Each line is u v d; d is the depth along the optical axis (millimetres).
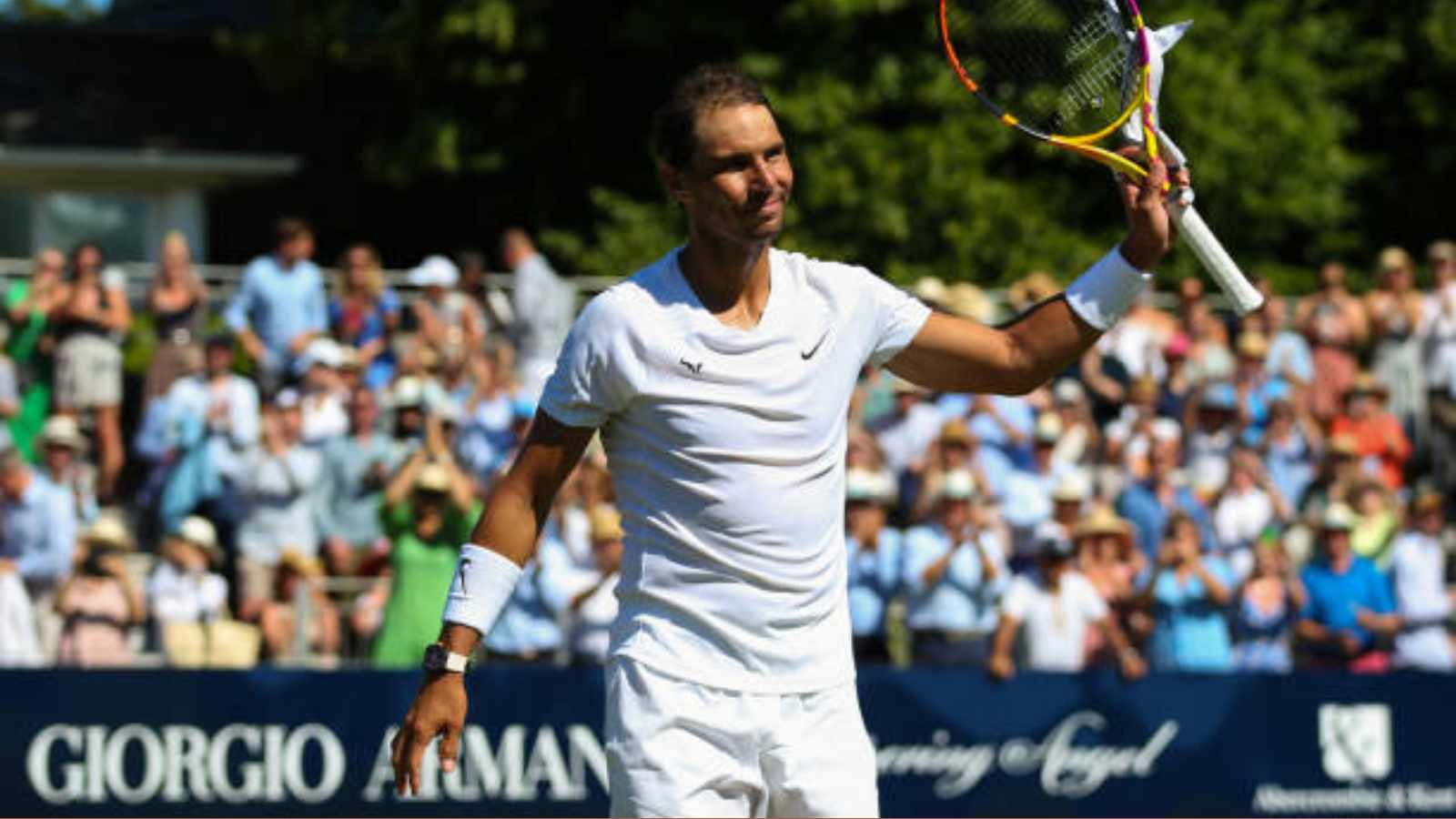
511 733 23734
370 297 28328
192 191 44344
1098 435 28062
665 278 9086
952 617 24844
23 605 23812
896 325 9320
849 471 25344
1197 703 25281
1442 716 26016
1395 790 25844
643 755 8984
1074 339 9414
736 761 9008
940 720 24547
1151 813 25078
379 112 46469
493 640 24516
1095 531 25453
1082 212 41312
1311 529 27969
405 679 23609
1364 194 44000
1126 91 9750
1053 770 24797
